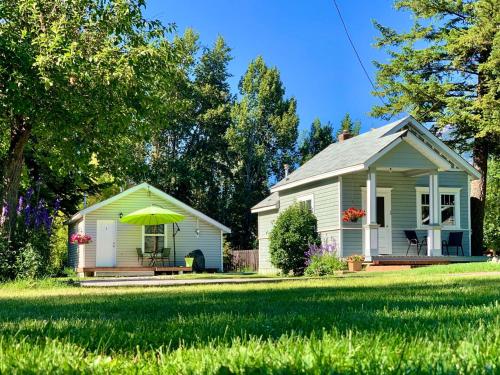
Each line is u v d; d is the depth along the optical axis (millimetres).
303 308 6062
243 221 50000
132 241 30219
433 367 2537
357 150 23844
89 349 3346
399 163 22172
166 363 2824
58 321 5125
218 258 31828
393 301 6609
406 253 24172
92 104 16203
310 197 26031
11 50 14672
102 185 30578
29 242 15102
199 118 49406
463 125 29234
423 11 30250
